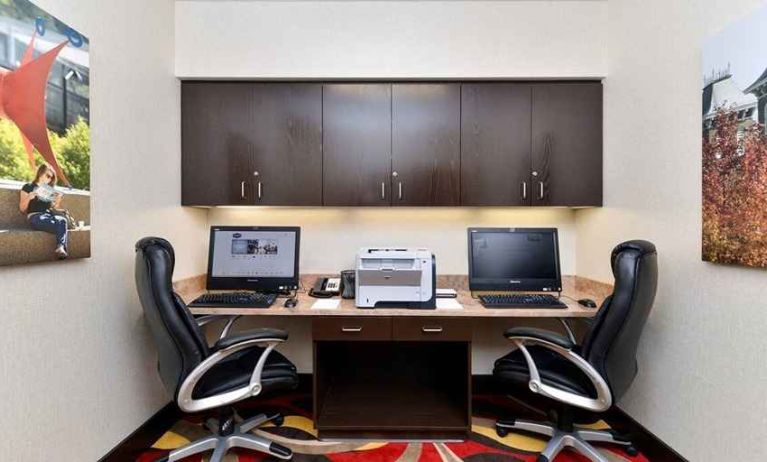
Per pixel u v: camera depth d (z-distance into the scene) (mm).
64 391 1439
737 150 1349
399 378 2502
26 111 1267
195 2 2205
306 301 2123
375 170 2242
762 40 1261
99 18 1604
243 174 2238
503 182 2236
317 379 1975
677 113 1670
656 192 1793
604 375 1521
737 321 1383
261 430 2059
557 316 1890
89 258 1561
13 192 1225
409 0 2211
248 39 2209
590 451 1747
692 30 1587
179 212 2223
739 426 1373
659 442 1765
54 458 1394
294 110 2238
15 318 1252
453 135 2238
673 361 1687
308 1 2213
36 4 1306
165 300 1447
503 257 2227
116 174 1713
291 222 2555
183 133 2236
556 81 2250
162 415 2055
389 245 2555
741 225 1336
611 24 2139
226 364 1788
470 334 1918
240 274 2268
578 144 2236
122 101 1752
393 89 2244
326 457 1848
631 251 1462
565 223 2566
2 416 1213
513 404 2350
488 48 2205
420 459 1831
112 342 1694
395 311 1888
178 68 2193
